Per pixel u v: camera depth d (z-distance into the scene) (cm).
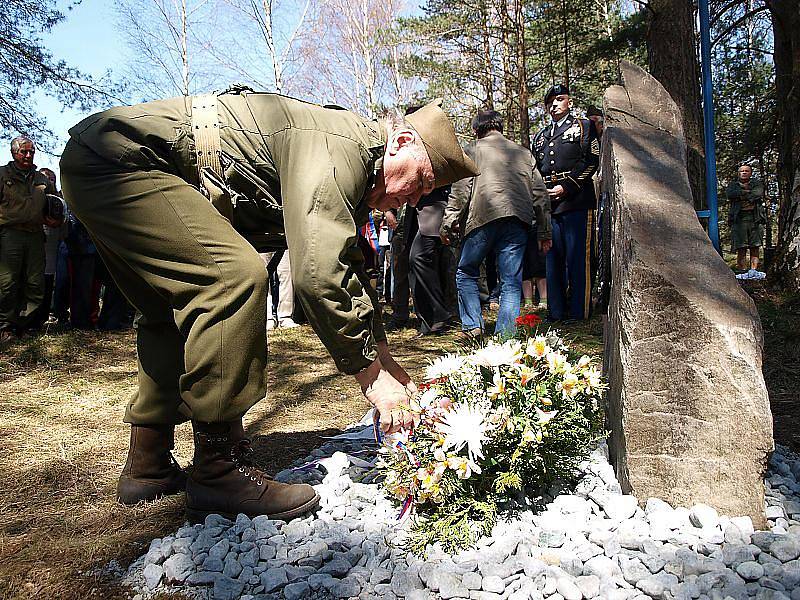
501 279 539
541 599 177
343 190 207
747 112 1449
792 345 463
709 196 513
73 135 217
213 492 223
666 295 216
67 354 613
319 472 265
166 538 212
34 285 665
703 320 211
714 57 1455
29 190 649
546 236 565
